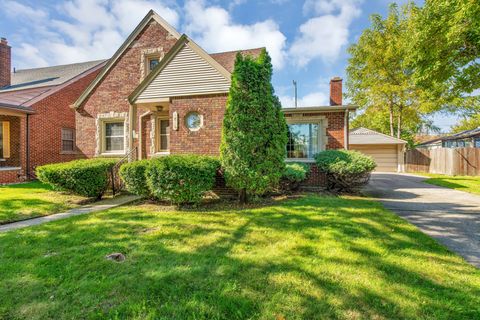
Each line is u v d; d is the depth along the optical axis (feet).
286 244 11.76
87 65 55.93
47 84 48.42
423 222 15.99
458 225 15.34
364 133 65.82
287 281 8.41
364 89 72.64
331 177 27.78
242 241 12.22
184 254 10.65
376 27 66.59
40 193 24.95
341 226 14.61
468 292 7.86
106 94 37.29
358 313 6.85
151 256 10.46
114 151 37.37
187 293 7.80
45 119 43.91
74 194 24.20
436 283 8.38
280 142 22.07
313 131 32.19
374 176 49.70
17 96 43.86
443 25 27.78
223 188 24.40
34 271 9.16
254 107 20.72
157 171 19.08
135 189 21.02
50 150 44.70
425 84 33.12
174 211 18.75
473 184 35.19
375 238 12.60
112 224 15.17
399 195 26.40
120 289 8.02
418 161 60.18
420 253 10.79
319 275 8.82
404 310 6.99
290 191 27.30
